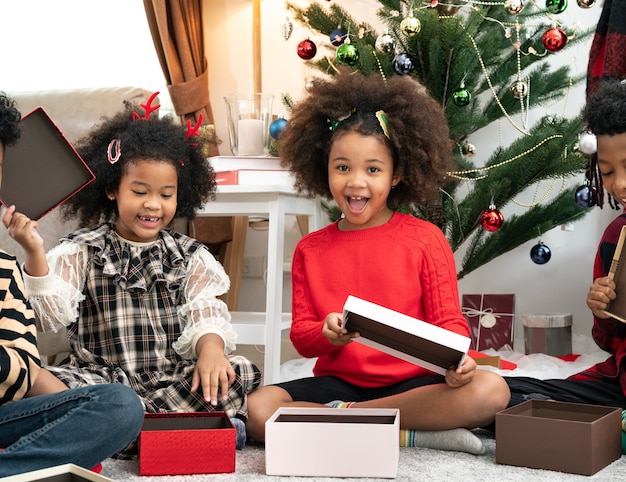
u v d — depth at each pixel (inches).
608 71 69.6
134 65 108.8
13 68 111.7
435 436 58.2
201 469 52.2
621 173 58.2
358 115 64.9
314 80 70.1
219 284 65.2
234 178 81.3
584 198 79.0
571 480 49.8
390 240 64.4
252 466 54.2
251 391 61.7
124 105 78.2
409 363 63.1
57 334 78.0
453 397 56.9
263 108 88.3
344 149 63.9
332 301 64.3
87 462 47.1
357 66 82.0
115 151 63.2
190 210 71.1
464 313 95.2
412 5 78.9
